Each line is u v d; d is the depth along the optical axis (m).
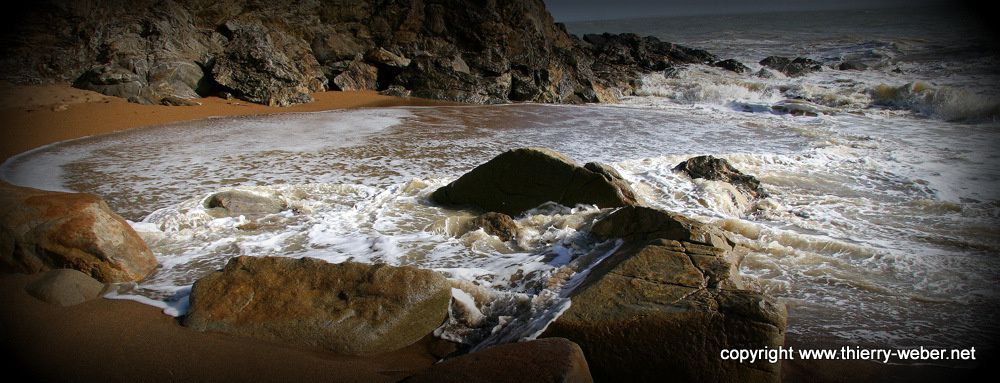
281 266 3.98
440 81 18.64
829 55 30.00
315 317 3.61
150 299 4.15
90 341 3.48
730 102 17.81
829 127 13.05
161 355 3.34
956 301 4.27
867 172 8.64
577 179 6.27
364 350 3.47
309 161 9.12
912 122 13.65
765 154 9.66
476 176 6.70
